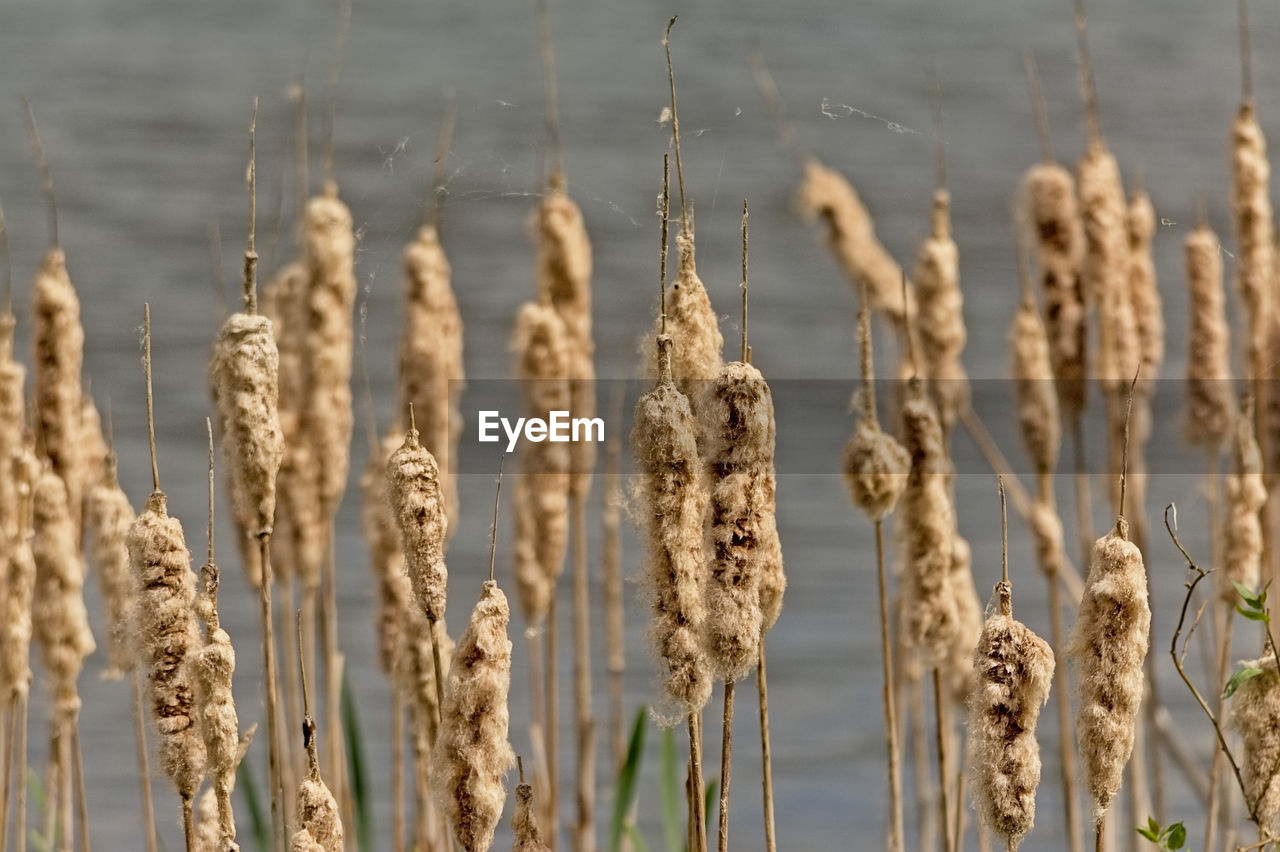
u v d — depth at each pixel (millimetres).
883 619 6703
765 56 28094
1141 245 9227
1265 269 8750
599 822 10945
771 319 20234
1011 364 8812
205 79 26188
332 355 7801
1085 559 8609
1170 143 23922
